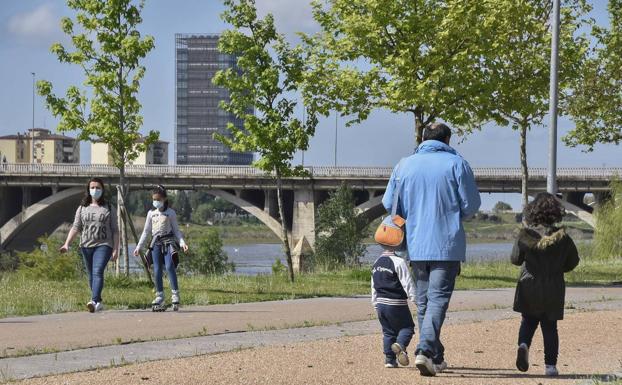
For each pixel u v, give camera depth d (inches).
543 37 1206.9
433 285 383.9
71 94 1178.0
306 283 1030.4
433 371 372.8
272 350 446.9
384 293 398.0
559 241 390.0
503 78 1159.0
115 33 1178.6
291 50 1157.7
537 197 404.5
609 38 1354.6
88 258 662.5
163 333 521.3
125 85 1182.3
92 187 661.9
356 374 377.4
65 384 343.6
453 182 387.2
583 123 1389.0
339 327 561.0
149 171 3762.3
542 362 429.1
